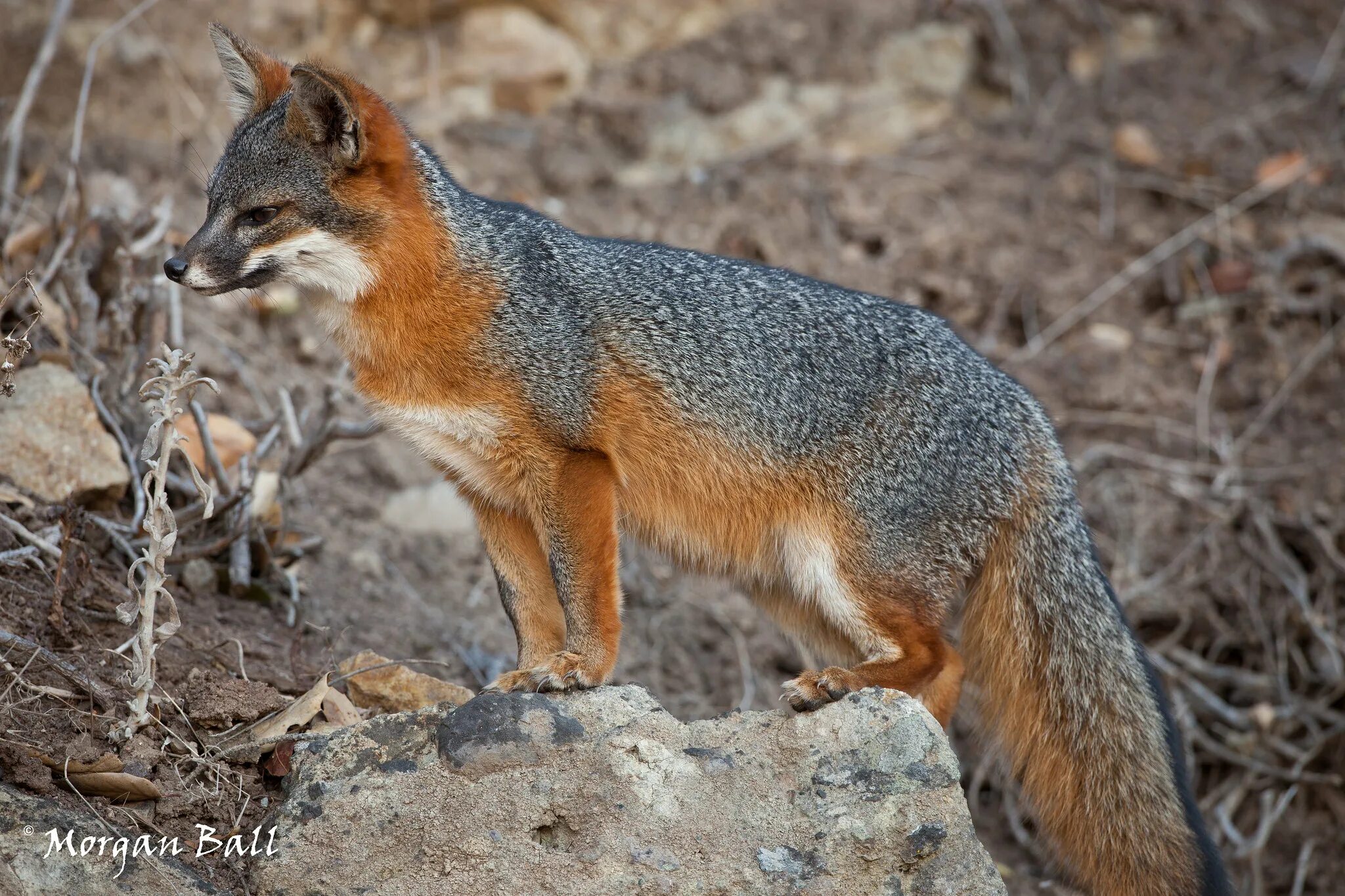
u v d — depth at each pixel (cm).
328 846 734
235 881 736
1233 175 1723
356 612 1161
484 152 1700
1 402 1009
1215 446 1517
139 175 1502
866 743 774
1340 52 1873
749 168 1745
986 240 1686
